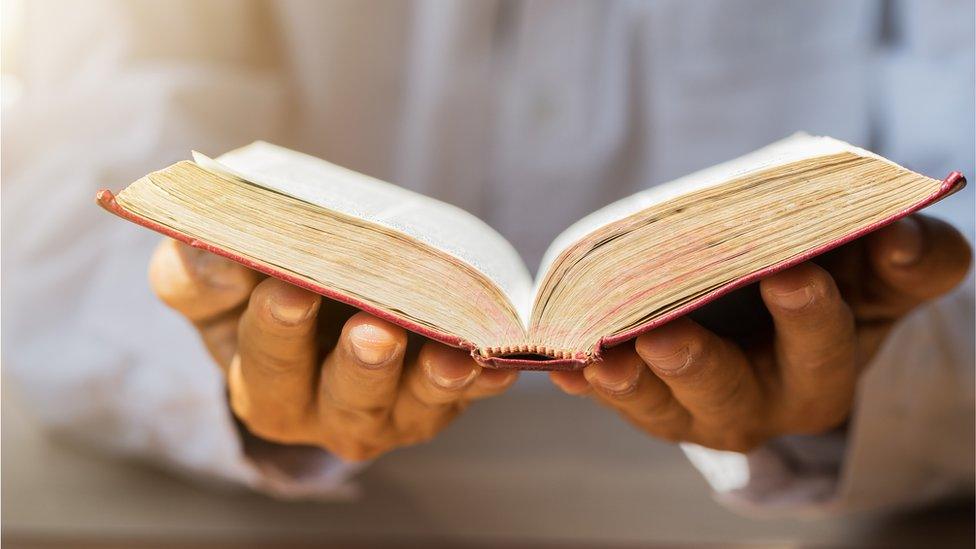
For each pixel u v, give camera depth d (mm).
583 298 483
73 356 712
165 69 777
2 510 708
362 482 749
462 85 811
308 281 477
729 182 474
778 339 521
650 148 830
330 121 861
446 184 837
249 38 840
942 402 629
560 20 803
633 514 714
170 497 727
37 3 786
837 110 786
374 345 483
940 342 626
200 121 769
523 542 679
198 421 687
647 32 802
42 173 737
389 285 482
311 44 836
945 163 721
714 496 703
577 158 822
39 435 825
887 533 687
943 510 707
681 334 494
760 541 687
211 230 477
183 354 687
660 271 478
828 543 679
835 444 652
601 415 885
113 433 731
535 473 761
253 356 519
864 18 782
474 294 484
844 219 467
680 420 552
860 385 623
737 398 530
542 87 813
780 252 471
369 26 836
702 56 797
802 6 788
